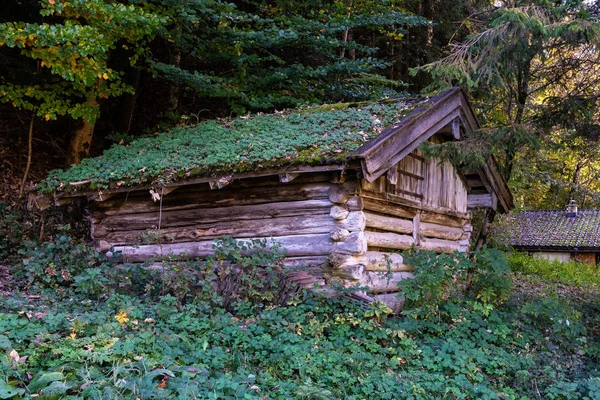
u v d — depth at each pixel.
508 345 6.64
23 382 3.72
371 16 12.20
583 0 8.77
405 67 17.08
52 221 9.63
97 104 9.86
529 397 5.45
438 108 8.18
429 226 9.47
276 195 7.43
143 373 4.04
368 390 4.88
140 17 8.04
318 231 7.15
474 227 16.42
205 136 8.28
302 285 6.61
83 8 7.63
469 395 5.16
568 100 8.83
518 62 9.26
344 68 11.73
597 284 16.45
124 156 8.36
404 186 8.47
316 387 4.58
